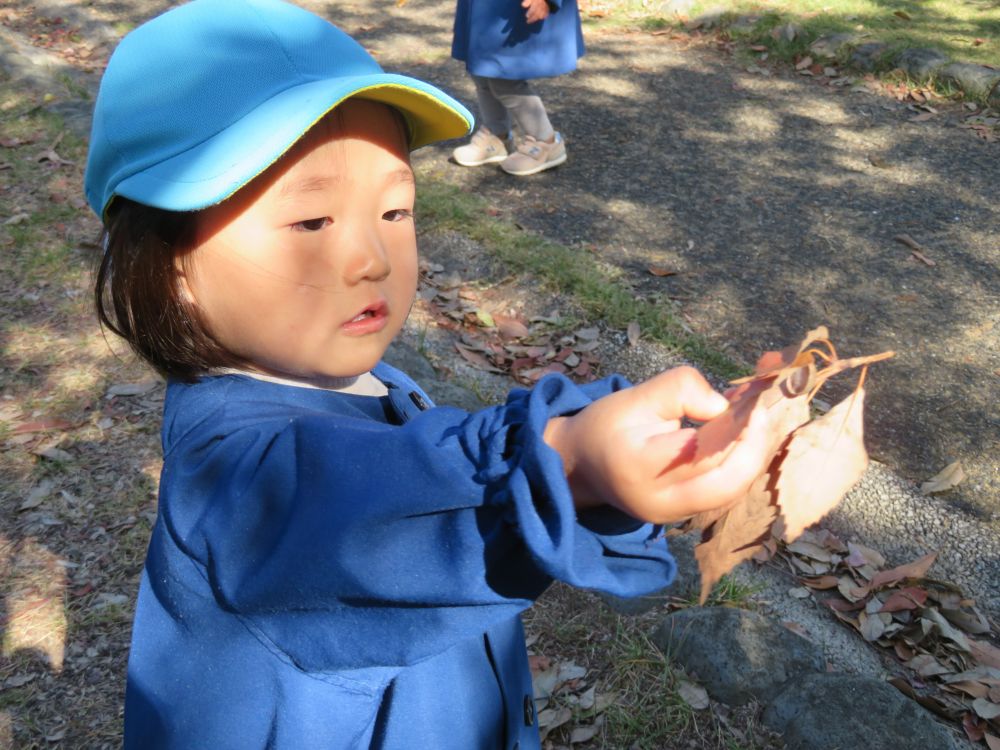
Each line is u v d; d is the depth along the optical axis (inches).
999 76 209.6
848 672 88.7
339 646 32.4
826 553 102.8
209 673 36.2
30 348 136.1
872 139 200.2
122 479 112.6
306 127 32.9
